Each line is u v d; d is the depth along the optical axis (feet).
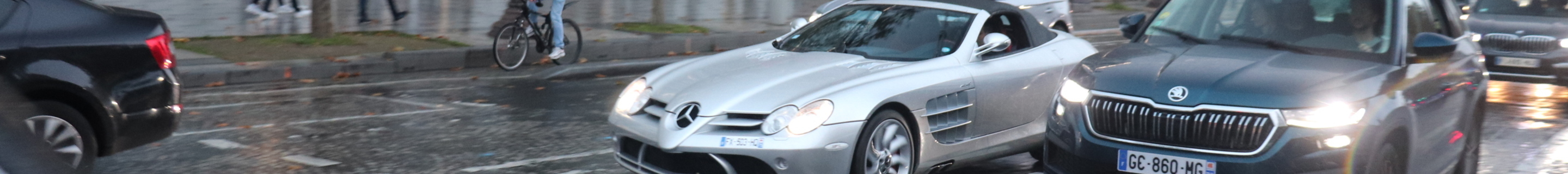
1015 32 20.45
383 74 34.91
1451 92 15.99
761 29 51.11
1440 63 15.93
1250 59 15.44
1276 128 13.69
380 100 28.53
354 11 55.21
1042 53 19.85
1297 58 15.47
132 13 17.35
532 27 36.70
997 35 18.48
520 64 36.55
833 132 15.74
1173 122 14.15
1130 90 14.57
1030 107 18.92
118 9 17.33
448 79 33.42
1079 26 56.65
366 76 34.58
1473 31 30.94
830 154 15.72
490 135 23.21
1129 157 14.48
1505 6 32.22
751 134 15.79
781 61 18.40
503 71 36.06
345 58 36.14
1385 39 15.70
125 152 20.49
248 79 32.73
